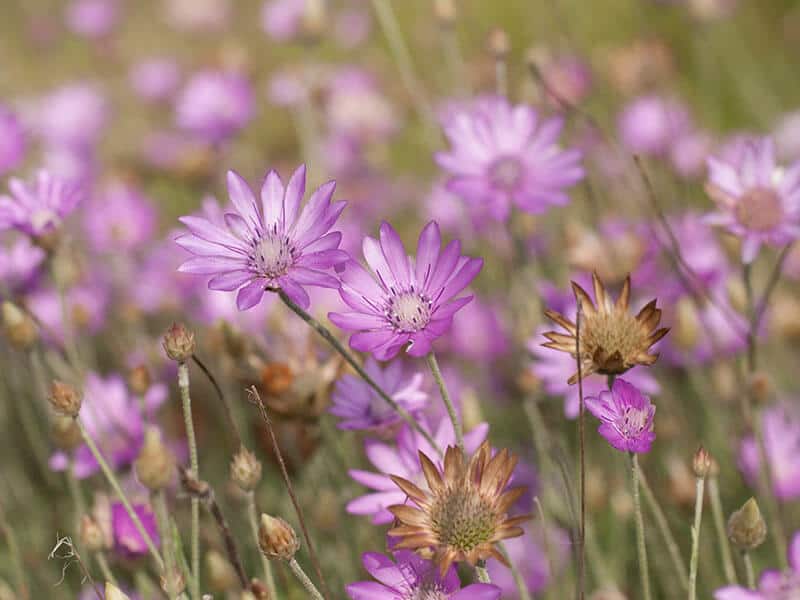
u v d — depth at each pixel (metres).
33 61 1.91
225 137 1.26
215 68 1.33
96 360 1.10
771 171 0.77
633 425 0.66
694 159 1.17
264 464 0.87
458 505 0.65
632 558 0.85
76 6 1.85
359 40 1.58
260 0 1.96
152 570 0.77
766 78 1.63
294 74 1.29
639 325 0.67
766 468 0.77
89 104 1.42
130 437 0.79
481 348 0.94
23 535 0.89
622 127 1.19
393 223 1.28
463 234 1.07
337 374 0.75
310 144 1.11
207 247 0.68
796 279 1.06
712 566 0.81
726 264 0.93
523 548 0.82
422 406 0.72
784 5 1.78
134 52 1.94
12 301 0.79
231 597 0.74
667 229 0.78
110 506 0.76
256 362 0.77
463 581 0.75
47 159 1.31
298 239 0.68
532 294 0.85
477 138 0.83
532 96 1.04
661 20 1.69
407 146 1.48
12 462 0.97
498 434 0.93
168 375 0.91
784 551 0.76
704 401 0.85
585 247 0.84
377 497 0.70
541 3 1.30
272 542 0.66
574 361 0.80
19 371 0.95
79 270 0.93
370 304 0.68
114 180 1.22
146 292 1.00
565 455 0.79
